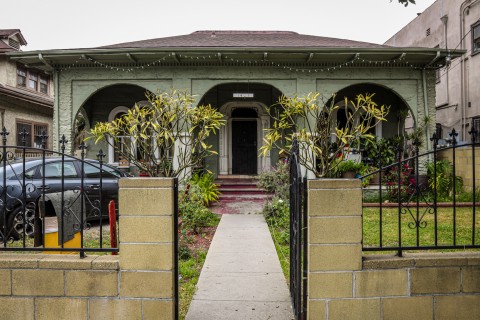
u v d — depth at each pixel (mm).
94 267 3070
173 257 3078
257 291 4184
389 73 10953
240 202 10742
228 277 4625
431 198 9695
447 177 10234
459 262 3100
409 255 3160
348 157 11578
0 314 3123
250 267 5008
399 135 12047
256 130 13953
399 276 3061
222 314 3615
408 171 9758
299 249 3166
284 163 10273
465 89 14680
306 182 3059
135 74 10961
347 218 3004
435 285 3090
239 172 13977
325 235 2992
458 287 3105
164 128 5598
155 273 3037
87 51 10094
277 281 4492
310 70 10930
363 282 3021
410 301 3072
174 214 3127
